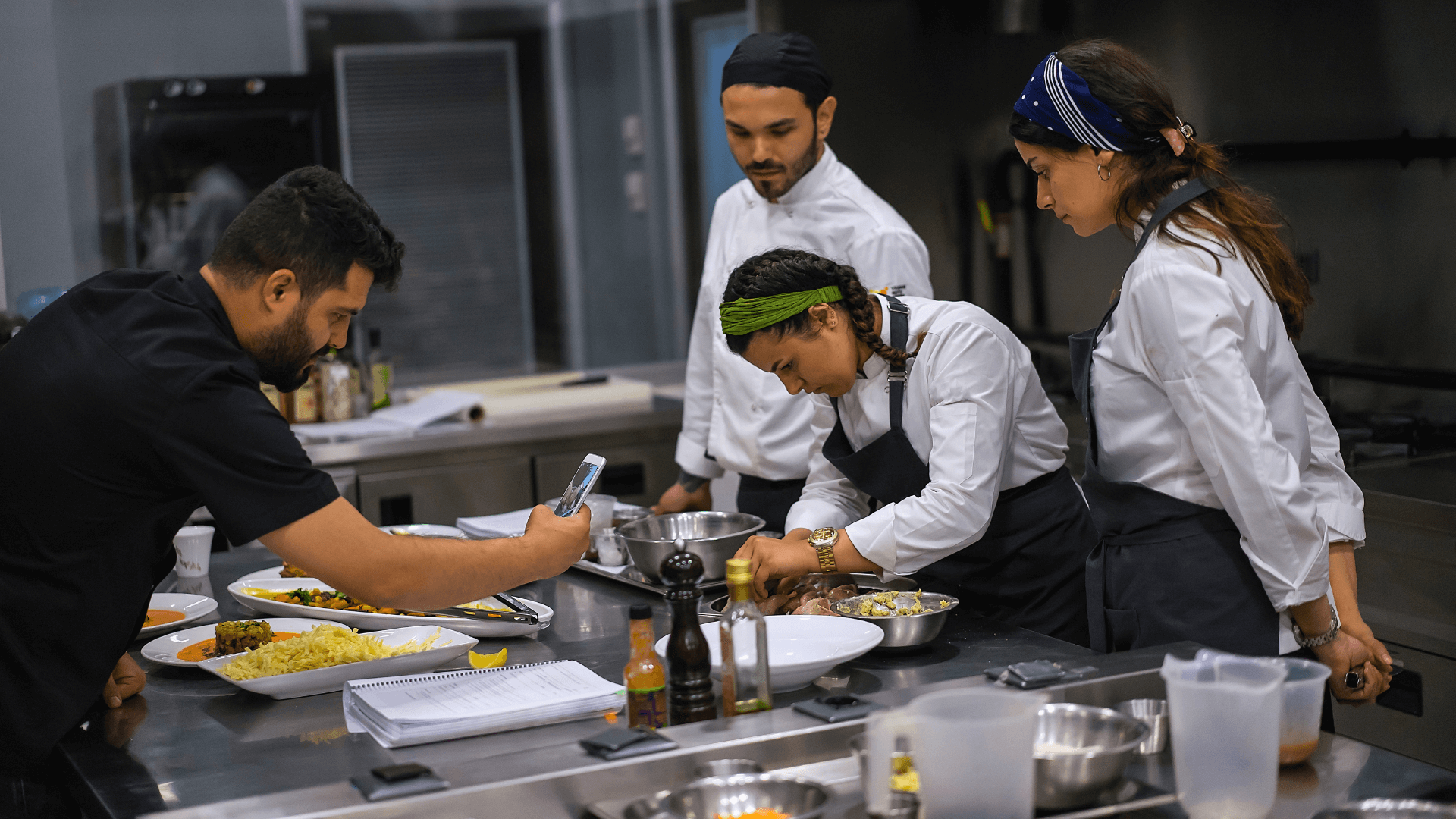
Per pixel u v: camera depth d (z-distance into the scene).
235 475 1.46
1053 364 3.77
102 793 1.31
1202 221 1.62
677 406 4.20
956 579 2.01
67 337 1.49
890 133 3.88
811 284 1.79
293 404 3.87
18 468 1.48
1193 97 3.31
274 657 1.64
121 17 3.93
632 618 1.36
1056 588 1.97
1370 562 2.52
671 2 4.57
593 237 4.68
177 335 1.47
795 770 1.24
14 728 1.49
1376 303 2.94
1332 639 1.64
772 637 1.62
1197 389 1.57
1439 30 2.71
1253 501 1.55
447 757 1.35
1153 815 1.15
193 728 1.51
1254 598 1.64
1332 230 3.02
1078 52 1.68
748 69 2.55
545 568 1.66
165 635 1.87
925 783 1.06
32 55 3.81
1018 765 1.04
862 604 1.72
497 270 4.57
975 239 3.92
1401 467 2.64
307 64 4.21
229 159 3.90
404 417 3.92
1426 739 2.45
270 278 1.51
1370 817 1.08
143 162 3.82
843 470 1.98
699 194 4.74
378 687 1.54
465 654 1.74
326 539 1.48
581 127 4.59
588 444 3.98
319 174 1.56
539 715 1.44
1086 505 2.01
